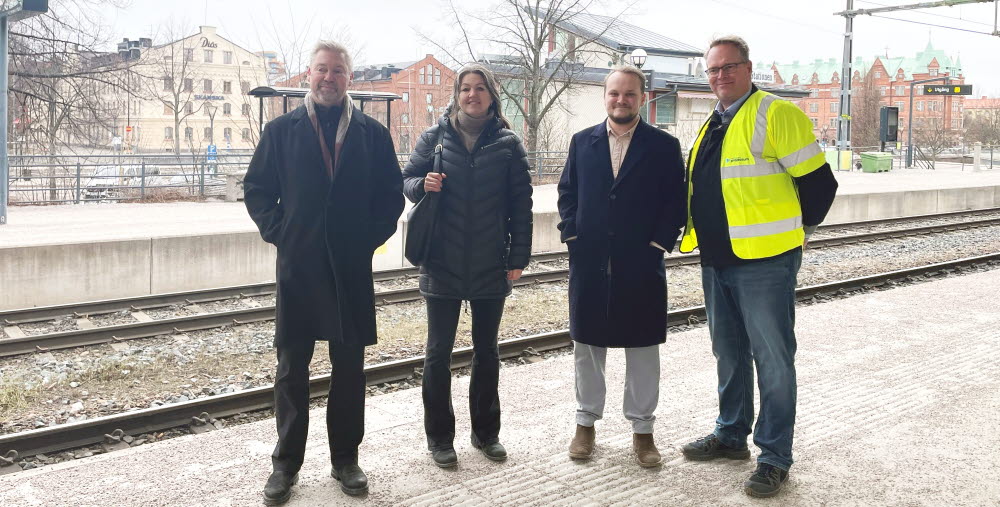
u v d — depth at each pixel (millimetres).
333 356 3924
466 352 6859
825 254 14258
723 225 4035
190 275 10703
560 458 4336
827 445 4516
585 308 4211
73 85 25016
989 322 7570
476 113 4207
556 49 46250
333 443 3922
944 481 4043
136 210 18578
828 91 142000
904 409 5113
